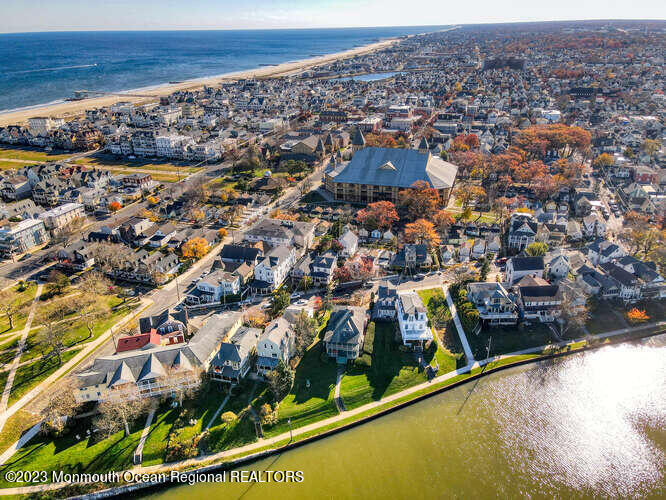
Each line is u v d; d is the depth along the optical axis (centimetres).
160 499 9550
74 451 10275
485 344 13700
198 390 11800
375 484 9719
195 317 15075
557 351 13450
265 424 10950
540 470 10056
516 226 19550
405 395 11981
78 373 11581
